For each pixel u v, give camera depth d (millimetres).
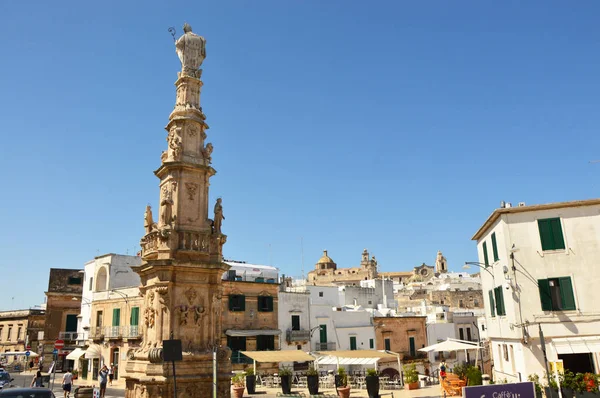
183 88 25031
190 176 23703
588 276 27281
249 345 51219
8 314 78062
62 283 69125
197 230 23250
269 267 61344
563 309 27141
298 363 53938
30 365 68625
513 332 28031
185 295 22297
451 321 71938
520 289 27953
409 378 34688
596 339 26219
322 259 169750
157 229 23172
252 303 52656
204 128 25016
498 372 32875
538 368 26656
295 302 56656
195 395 21297
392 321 64125
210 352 22062
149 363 21328
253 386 35438
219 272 23328
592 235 27719
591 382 22328
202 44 26078
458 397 29078
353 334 60156
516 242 28609
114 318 54156
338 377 32125
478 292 97062
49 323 67188
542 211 28656
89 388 27359
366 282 83000
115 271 58594
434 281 118812
